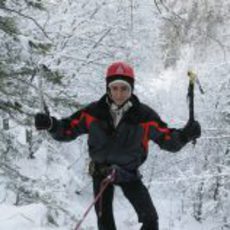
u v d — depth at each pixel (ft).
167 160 55.77
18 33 20.65
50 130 11.98
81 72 43.09
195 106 50.29
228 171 42.86
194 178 43.09
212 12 41.47
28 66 21.39
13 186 22.31
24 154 27.04
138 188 11.96
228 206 46.91
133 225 45.47
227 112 47.47
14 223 17.63
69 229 19.43
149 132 11.86
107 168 11.75
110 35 46.47
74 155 51.39
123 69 11.68
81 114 12.14
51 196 22.62
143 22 48.98
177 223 51.37
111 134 11.80
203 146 49.55
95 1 45.34
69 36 42.27
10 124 32.14
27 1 22.06
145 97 52.60
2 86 20.89
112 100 11.84
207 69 51.52
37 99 22.34
